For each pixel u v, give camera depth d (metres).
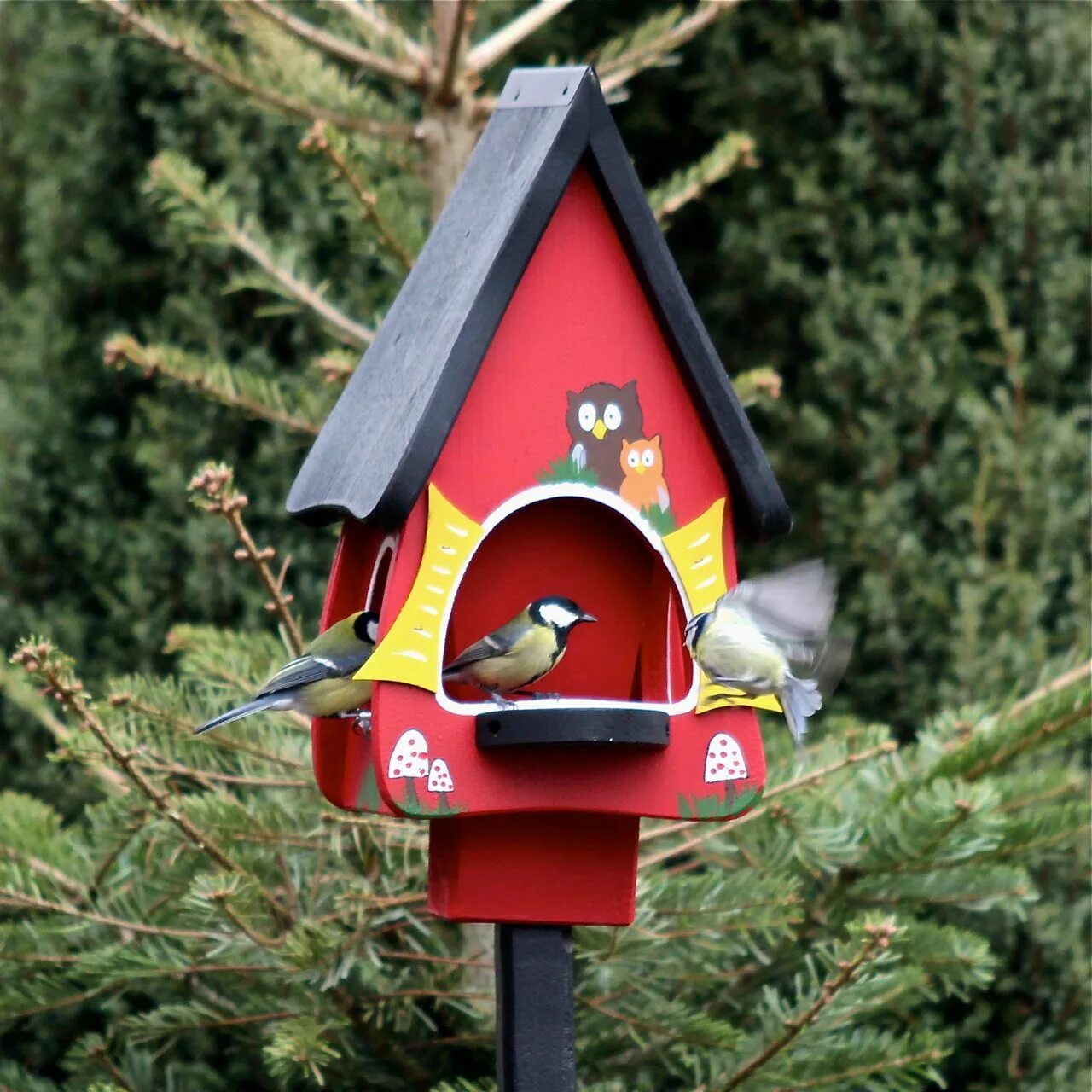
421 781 4.89
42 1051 8.18
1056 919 9.20
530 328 5.17
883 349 10.48
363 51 7.52
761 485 5.37
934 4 10.79
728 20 11.42
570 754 5.07
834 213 11.00
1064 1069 9.08
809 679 4.89
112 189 10.80
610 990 6.49
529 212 4.99
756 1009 6.64
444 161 7.65
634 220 5.23
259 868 6.22
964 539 10.15
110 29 10.57
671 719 5.22
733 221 11.35
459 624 5.62
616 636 5.71
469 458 5.05
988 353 10.40
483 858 5.28
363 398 5.70
